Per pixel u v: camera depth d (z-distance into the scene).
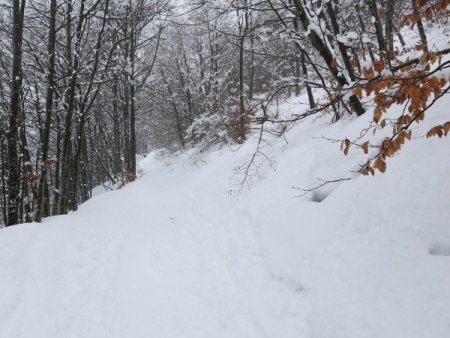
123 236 8.08
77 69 10.50
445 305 3.05
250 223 6.79
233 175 10.34
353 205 4.80
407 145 4.83
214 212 9.00
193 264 6.44
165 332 4.65
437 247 3.55
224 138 17.28
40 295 5.09
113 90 21.19
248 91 22.75
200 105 22.58
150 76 24.25
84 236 7.32
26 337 4.36
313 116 10.67
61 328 4.65
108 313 5.13
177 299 5.37
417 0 2.93
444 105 4.88
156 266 6.58
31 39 13.55
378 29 7.20
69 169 14.55
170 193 14.31
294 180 6.94
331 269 4.25
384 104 2.53
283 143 9.80
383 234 4.09
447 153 4.25
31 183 9.20
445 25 11.55
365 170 2.68
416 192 4.15
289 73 18.47
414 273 3.48
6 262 5.51
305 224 5.29
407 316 3.17
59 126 12.70
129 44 19.23
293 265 4.79
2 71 11.55
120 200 13.31
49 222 8.32
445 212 3.71
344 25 9.17
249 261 5.66
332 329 3.58
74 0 11.02
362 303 3.58
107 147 25.89
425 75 2.38
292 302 4.32
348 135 6.41
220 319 4.69
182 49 26.00
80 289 5.52
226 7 10.02
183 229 8.66
